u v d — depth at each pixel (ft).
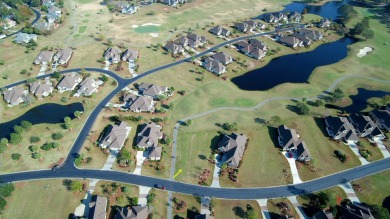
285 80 562.66
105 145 408.46
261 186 366.22
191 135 430.61
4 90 501.97
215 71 568.82
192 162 392.06
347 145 424.05
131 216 316.19
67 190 354.13
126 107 479.82
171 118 460.55
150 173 377.09
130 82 537.24
